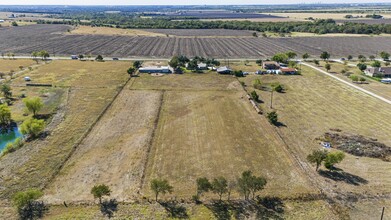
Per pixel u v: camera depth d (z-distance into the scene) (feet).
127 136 190.60
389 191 139.95
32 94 268.62
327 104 250.98
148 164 159.84
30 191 127.34
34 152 170.91
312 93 279.08
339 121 217.36
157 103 247.70
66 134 192.85
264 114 226.99
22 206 126.00
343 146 178.81
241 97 263.70
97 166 157.89
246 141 185.16
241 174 151.12
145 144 180.34
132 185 142.61
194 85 298.35
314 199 134.31
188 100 255.09
